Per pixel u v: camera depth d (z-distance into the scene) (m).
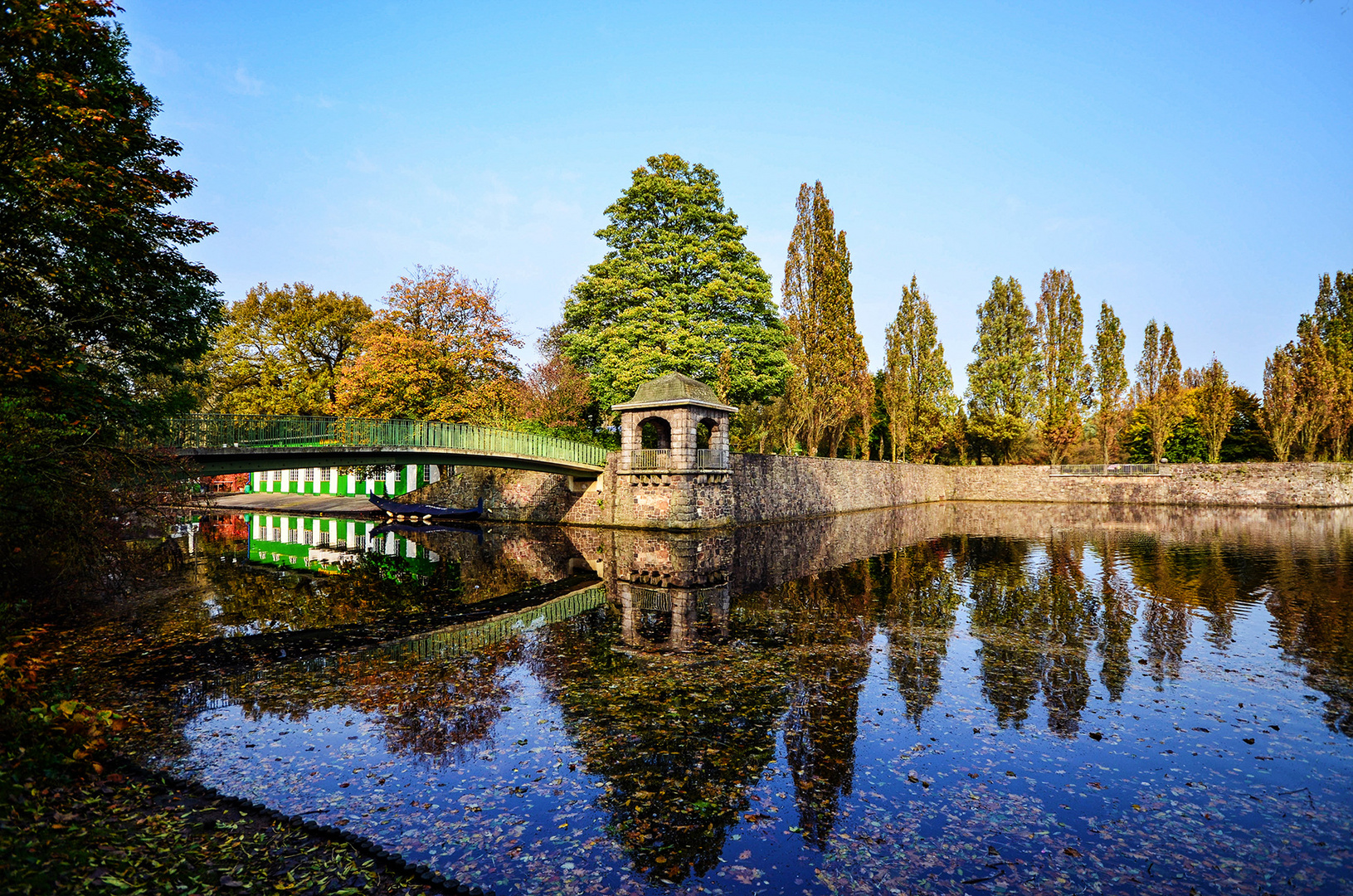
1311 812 6.02
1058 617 13.54
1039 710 8.49
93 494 12.25
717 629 12.66
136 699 8.71
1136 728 7.90
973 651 11.09
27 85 9.80
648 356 33.59
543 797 6.23
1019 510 46.03
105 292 12.79
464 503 38.69
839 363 41.59
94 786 6.09
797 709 8.53
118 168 11.41
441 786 6.41
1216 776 6.72
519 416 36.78
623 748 7.33
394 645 11.45
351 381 33.47
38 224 11.12
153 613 13.80
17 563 12.57
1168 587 16.67
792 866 5.20
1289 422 47.97
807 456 41.47
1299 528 32.16
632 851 5.38
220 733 7.62
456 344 34.62
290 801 6.07
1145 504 51.28
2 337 10.61
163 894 4.51
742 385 35.31
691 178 37.09
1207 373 59.84
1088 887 4.96
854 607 14.56
